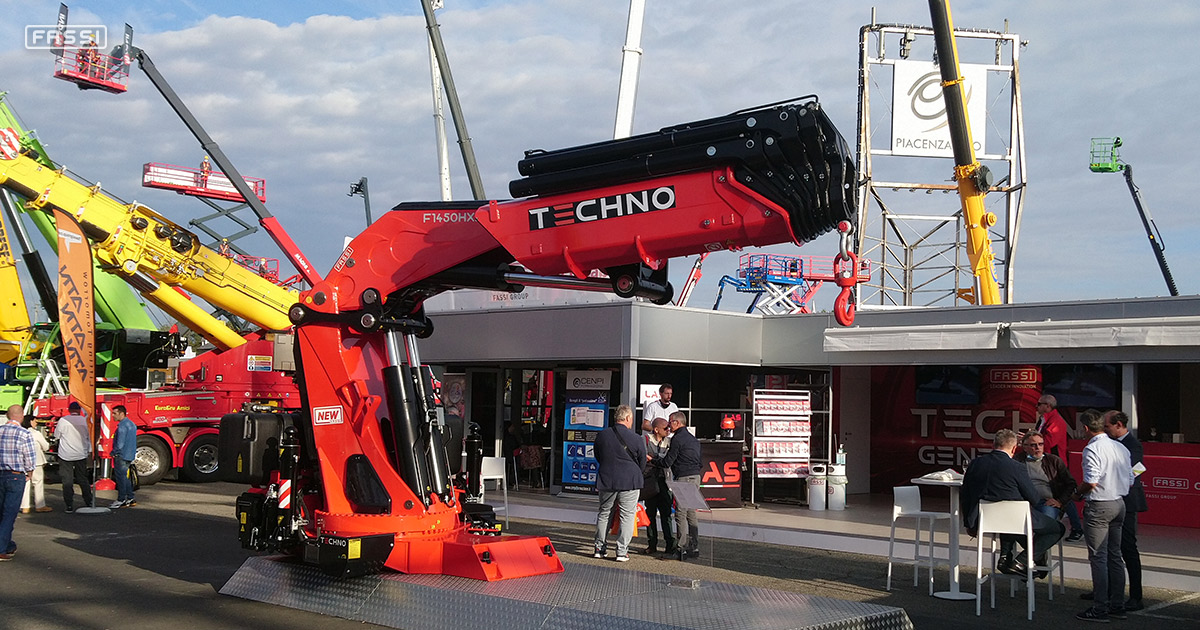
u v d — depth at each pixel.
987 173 20.72
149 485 19.36
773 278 36.41
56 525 12.90
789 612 6.27
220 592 8.33
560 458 17.17
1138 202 35.22
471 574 7.20
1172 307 13.33
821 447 17.27
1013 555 9.19
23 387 20.56
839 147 6.30
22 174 17.83
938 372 19.28
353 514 7.68
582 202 6.98
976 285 20.80
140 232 18.86
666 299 7.38
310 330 7.96
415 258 7.84
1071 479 9.63
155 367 22.34
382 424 7.98
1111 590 8.27
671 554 11.27
